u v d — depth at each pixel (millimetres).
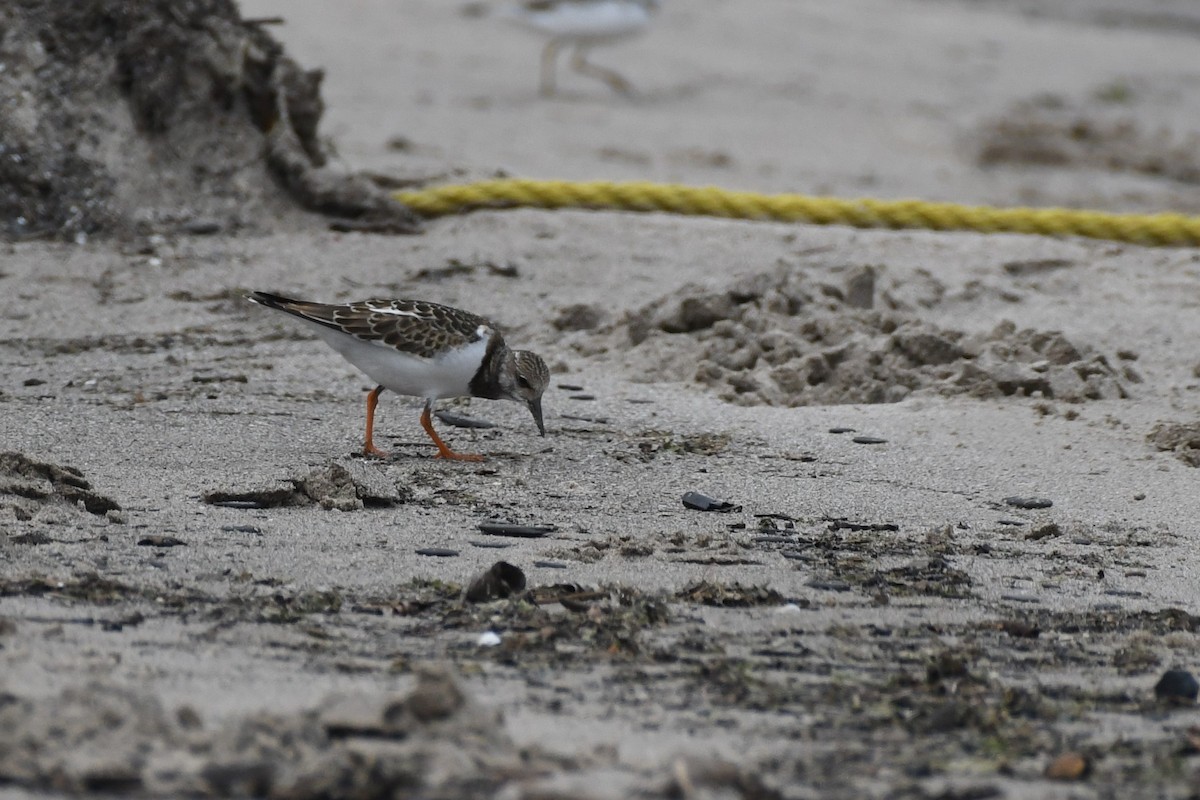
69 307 13969
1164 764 5637
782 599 7770
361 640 6738
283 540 8336
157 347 13164
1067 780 5434
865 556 8703
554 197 17594
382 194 16875
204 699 5719
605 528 9062
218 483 9352
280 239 16062
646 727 5801
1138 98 33500
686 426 11625
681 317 13727
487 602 7422
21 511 8305
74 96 16328
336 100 25156
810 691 6379
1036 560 8836
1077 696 6492
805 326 13539
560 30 27688
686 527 9172
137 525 8422
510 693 6133
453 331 10570
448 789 4895
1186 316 14766
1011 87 33188
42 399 11422
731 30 35969
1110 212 22234
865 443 11305
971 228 17859
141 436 10516
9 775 4797
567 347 13703
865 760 5570
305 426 11172
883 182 23172
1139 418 12109
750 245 16438
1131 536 9445
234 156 16875
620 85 28547
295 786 4816
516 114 25688
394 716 5344
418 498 9516
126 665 6098
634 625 7191
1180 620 7688
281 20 17297
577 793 4801
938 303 14898
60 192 15906
